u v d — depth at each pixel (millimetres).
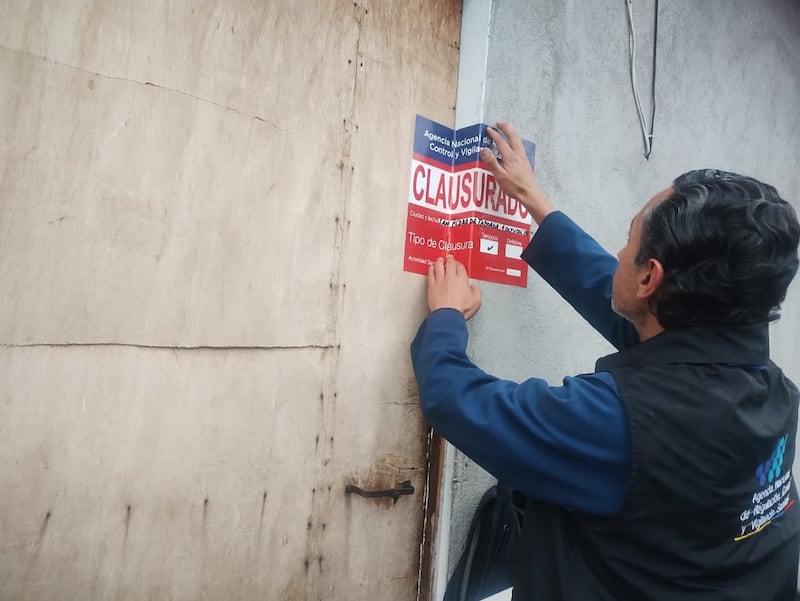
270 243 1229
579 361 1748
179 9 1113
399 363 1434
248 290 1202
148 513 1098
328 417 1322
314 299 1294
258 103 1211
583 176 1734
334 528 1342
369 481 1390
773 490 950
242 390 1201
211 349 1159
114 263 1052
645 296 927
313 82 1286
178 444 1128
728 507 867
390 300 1411
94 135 1030
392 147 1414
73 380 1018
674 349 912
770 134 2467
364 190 1366
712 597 872
